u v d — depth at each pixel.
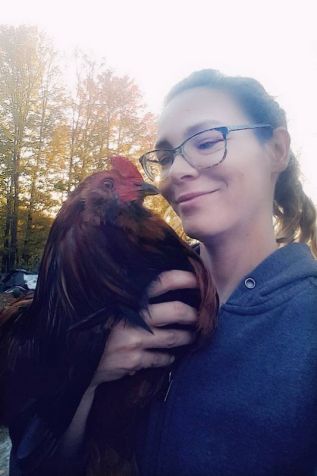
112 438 0.47
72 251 0.44
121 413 0.47
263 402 0.38
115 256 0.43
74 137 4.52
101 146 4.14
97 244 0.43
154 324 0.42
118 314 0.43
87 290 0.43
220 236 0.45
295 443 0.37
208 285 0.44
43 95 4.75
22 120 4.61
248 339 0.41
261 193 0.45
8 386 0.46
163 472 0.42
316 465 0.37
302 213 0.58
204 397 0.41
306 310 0.40
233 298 0.45
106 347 0.43
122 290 0.42
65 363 0.42
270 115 0.47
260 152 0.45
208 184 0.43
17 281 3.57
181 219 0.46
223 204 0.43
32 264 4.79
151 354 0.44
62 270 0.44
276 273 0.44
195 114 0.44
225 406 0.39
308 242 0.58
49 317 0.44
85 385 0.43
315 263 0.45
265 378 0.39
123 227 0.44
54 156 4.61
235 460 0.38
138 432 0.48
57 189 4.43
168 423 0.43
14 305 0.55
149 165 0.54
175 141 0.46
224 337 0.43
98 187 0.46
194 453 0.40
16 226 4.83
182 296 0.45
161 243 0.45
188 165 0.44
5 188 4.80
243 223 0.44
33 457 0.43
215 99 0.45
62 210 0.47
